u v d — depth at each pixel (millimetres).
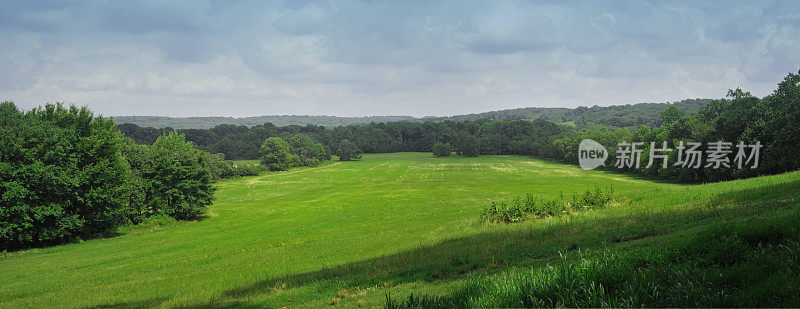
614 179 92438
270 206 64562
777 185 24672
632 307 6805
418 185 92500
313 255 21719
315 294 11969
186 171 48938
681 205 24141
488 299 7859
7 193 29688
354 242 25750
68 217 34250
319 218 46875
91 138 37500
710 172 66625
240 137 178625
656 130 93375
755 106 61969
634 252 10391
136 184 45438
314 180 112812
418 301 8258
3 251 30750
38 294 16781
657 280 7773
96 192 36219
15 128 32281
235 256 24484
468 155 173625
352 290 11984
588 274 8320
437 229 28156
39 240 33500
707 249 9078
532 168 128000
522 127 181750
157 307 12164
